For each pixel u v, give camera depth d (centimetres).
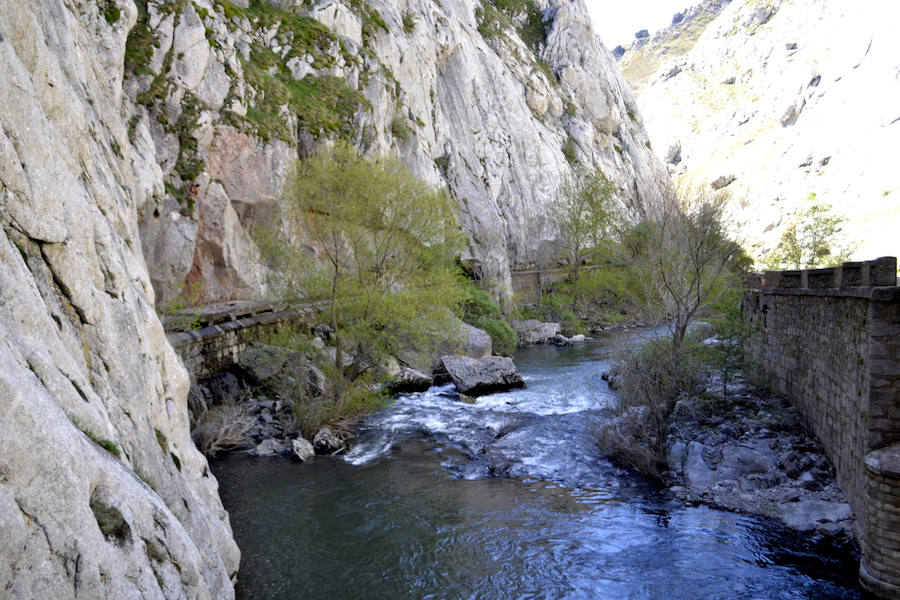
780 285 1827
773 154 11588
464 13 6438
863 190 7719
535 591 995
